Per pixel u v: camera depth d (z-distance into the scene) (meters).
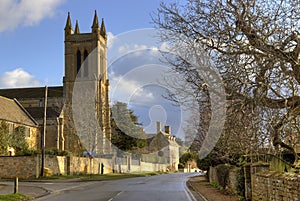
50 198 20.05
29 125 54.72
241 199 16.19
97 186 28.75
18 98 76.94
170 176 35.91
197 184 29.34
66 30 77.31
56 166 41.81
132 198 19.02
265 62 9.80
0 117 47.53
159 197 19.53
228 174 21.08
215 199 17.86
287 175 10.24
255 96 9.87
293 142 12.32
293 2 10.32
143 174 32.88
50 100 75.38
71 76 75.62
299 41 9.84
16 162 38.84
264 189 12.46
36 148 55.56
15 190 21.72
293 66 9.60
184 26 10.44
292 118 10.52
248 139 11.99
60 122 58.78
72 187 28.06
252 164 14.62
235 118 11.20
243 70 10.10
